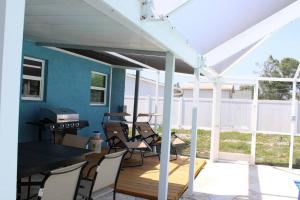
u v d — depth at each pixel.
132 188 5.02
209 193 5.47
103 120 8.72
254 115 8.22
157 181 5.47
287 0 4.58
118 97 9.13
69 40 4.54
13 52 1.19
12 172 1.21
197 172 6.81
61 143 5.21
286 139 9.12
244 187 5.94
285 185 6.19
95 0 1.94
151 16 2.54
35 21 3.26
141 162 6.88
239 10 3.93
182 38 3.95
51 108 5.84
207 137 11.20
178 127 9.80
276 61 26.70
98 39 4.09
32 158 3.50
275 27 5.84
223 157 8.43
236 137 8.79
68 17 2.94
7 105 1.18
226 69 7.95
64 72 6.76
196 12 3.15
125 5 2.27
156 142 7.83
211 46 4.98
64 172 2.74
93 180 3.41
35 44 5.63
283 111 8.18
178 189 5.17
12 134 1.20
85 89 7.66
